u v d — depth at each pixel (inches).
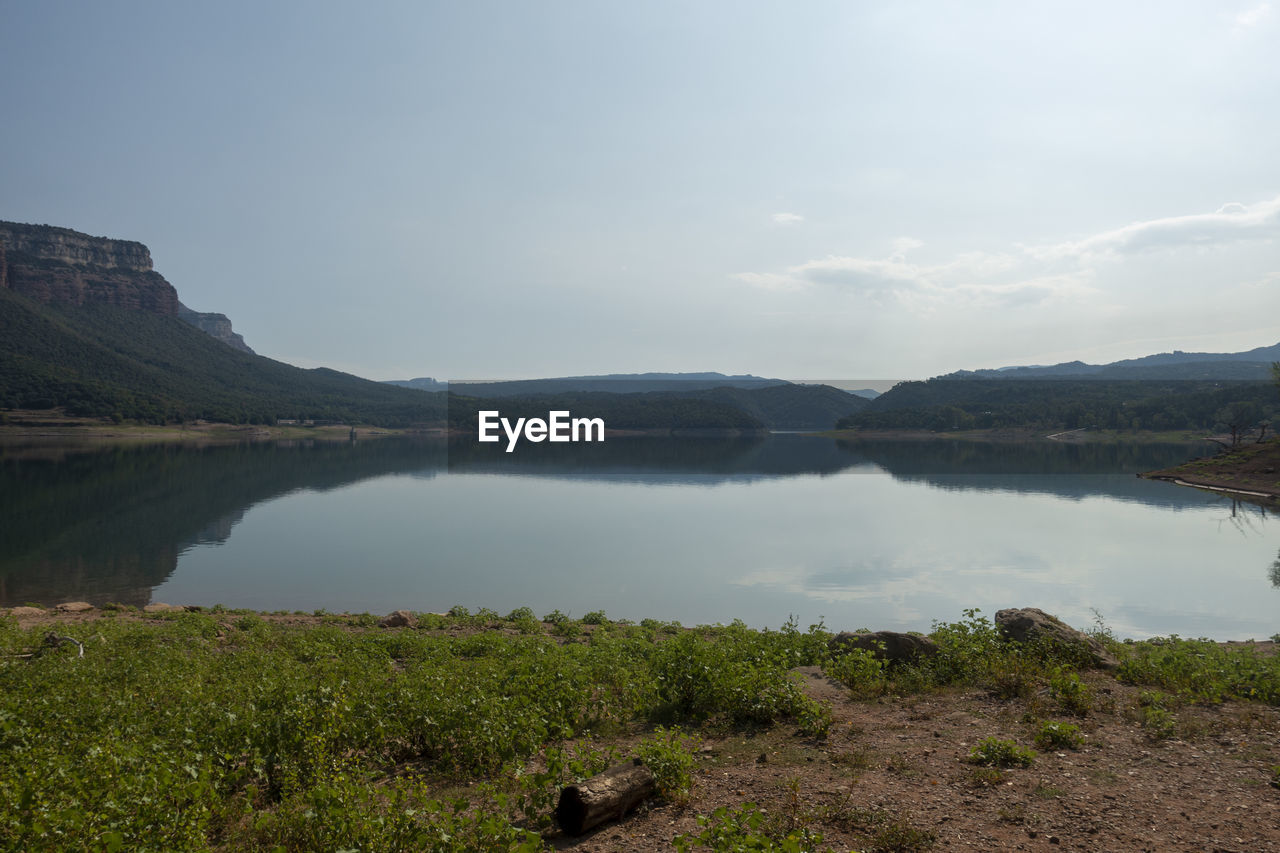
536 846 207.8
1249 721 348.5
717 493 3469.5
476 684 412.8
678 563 1692.9
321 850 217.0
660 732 298.8
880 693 427.5
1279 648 613.9
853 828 241.8
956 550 1845.5
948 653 481.4
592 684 454.6
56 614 881.5
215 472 4173.2
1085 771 289.7
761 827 239.5
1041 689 416.8
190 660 533.6
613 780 261.1
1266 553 1720.0
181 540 1948.8
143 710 367.6
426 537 2102.6
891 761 306.7
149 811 220.2
